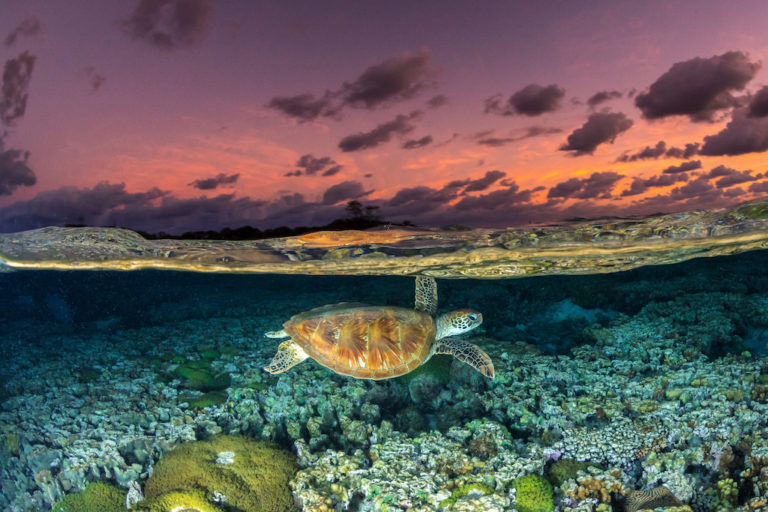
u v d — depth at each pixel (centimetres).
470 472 183
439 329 214
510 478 176
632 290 342
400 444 199
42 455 200
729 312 285
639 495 165
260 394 246
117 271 346
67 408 241
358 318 201
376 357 190
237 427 222
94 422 226
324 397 234
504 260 269
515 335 321
